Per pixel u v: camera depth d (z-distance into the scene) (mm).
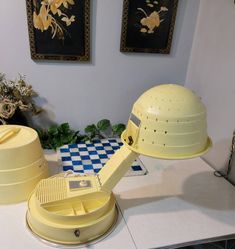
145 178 1043
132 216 821
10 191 814
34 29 1109
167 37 1273
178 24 1279
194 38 1315
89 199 747
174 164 1168
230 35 1044
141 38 1243
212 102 1187
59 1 1087
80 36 1173
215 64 1149
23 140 850
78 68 1250
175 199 924
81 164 1126
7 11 1073
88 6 1126
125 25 1196
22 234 720
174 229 782
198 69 1287
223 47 1090
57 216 686
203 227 798
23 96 1180
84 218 698
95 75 1286
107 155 1213
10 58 1154
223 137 1117
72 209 729
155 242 729
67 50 1186
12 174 803
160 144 646
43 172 904
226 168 1101
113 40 1234
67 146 1278
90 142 1341
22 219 774
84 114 1362
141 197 923
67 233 685
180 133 637
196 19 1286
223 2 1078
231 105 1058
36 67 1198
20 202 839
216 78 1146
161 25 1238
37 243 694
